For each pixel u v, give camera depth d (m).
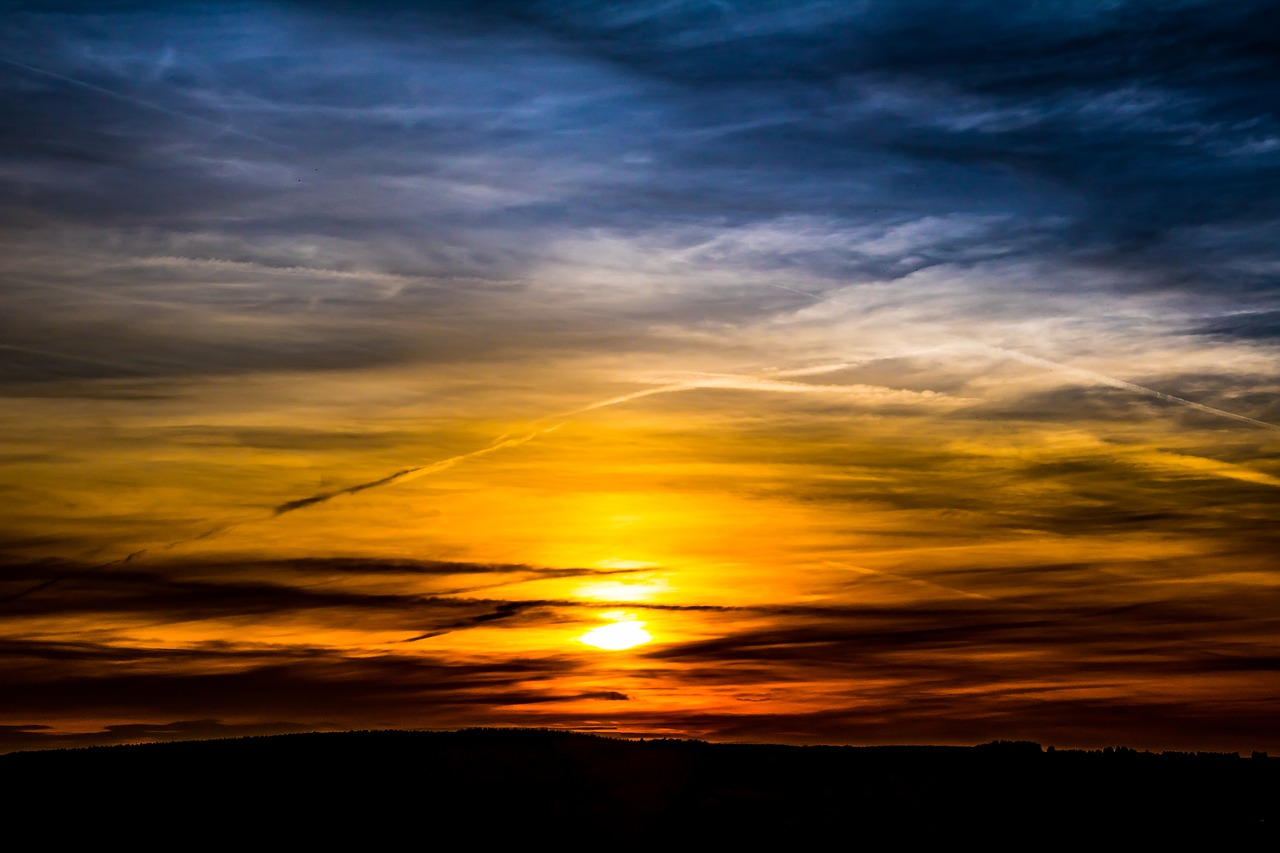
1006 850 23.73
